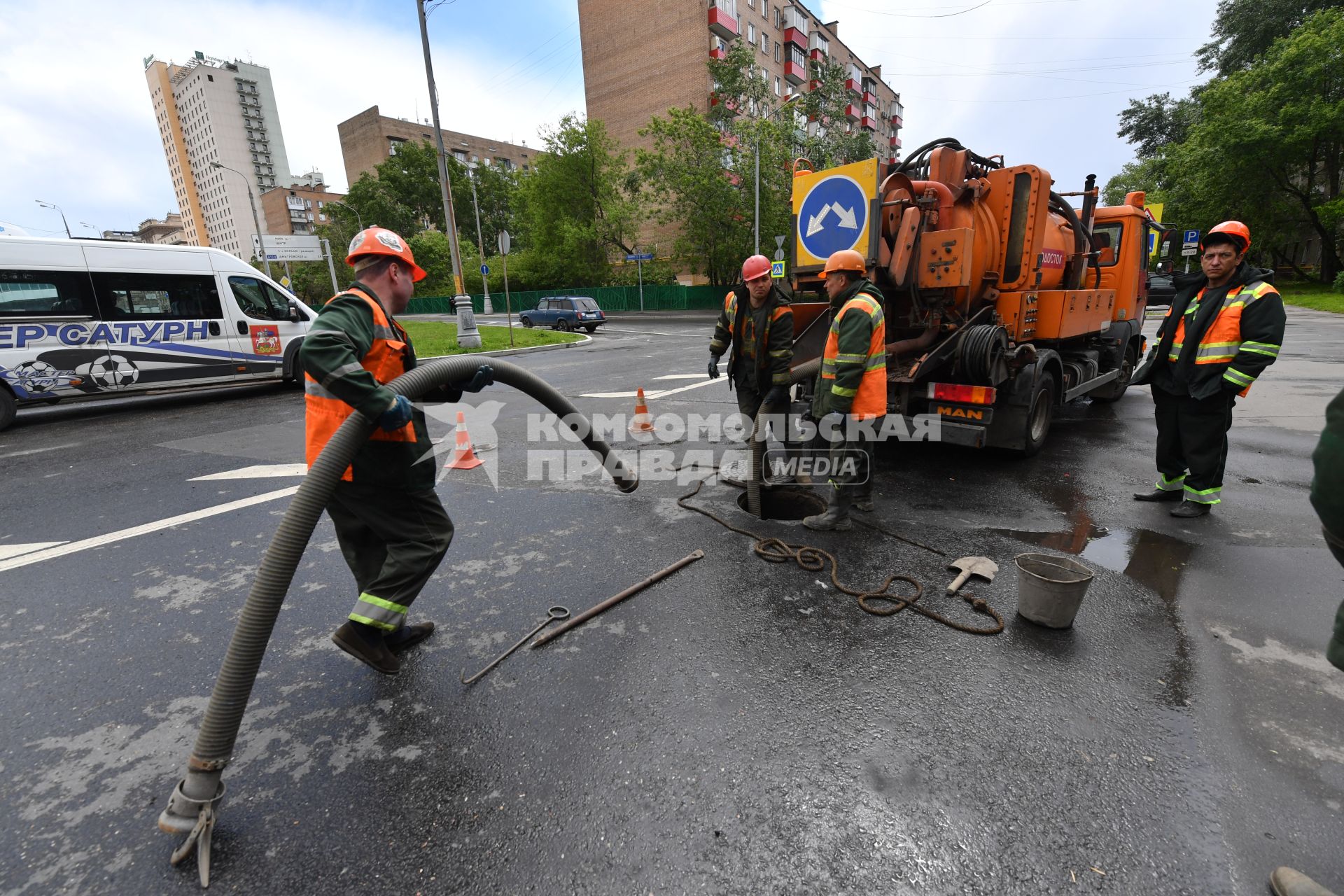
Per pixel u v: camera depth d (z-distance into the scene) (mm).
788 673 2533
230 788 1989
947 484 4945
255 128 120500
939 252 4898
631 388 9805
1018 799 1877
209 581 3512
